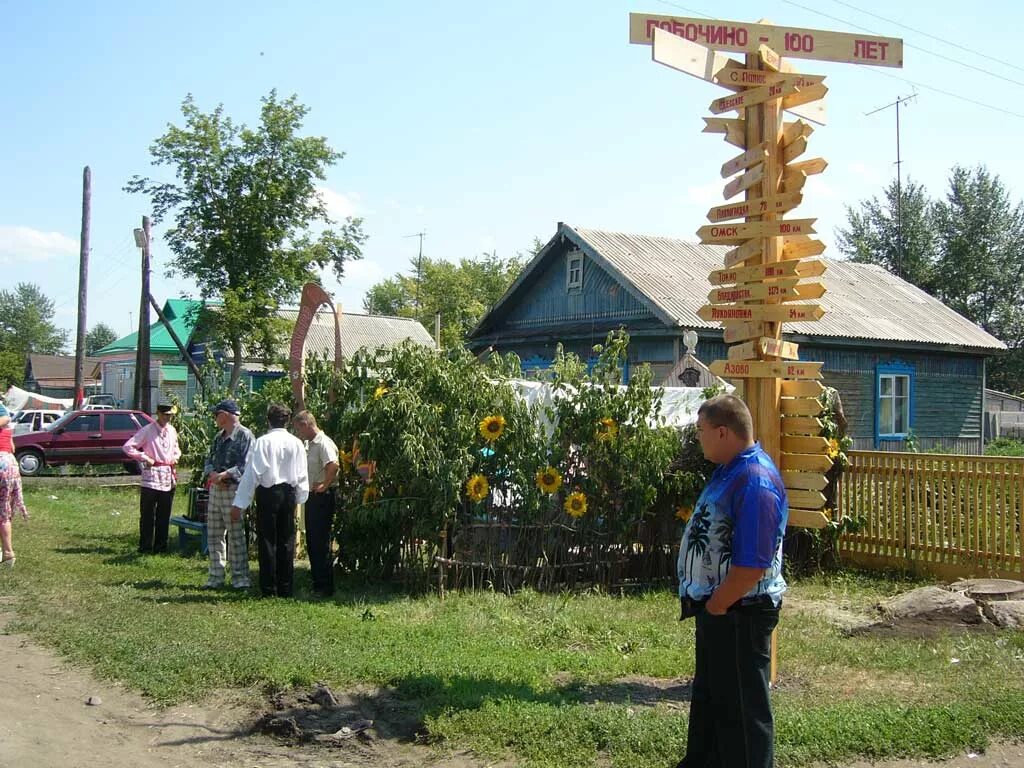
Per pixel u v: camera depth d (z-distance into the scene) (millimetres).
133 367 47000
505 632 7070
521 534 8750
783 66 6102
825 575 10133
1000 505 9414
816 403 5754
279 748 4824
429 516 8422
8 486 9609
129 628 6805
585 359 21891
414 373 8938
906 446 21766
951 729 4879
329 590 8570
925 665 6371
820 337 20547
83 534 12297
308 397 10078
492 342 24766
